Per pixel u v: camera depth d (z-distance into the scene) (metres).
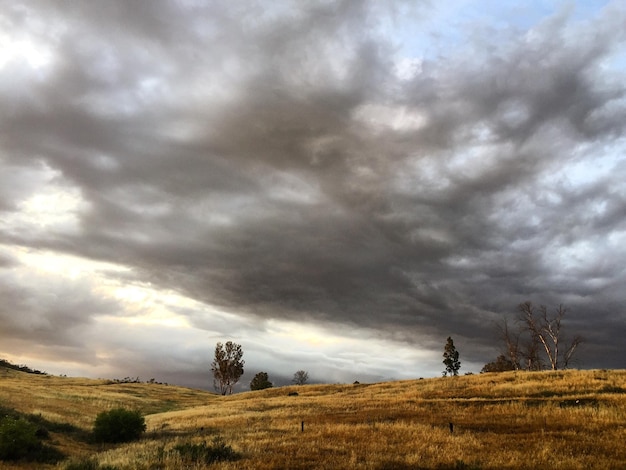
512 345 78.12
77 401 48.22
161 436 28.70
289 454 18.59
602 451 18.38
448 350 98.25
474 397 40.28
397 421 27.98
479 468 16.05
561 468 15.77
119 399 59.06
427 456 18.12
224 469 15.98
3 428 21.09
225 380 116.44
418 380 64.75
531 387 40.81
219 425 32.03
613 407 29.12
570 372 49.84
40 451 21.94
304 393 66.00
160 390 86.19
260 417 35.38
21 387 54.66
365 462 16.92
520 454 17.92
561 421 25.44
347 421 29.92
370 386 65.31
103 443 27.34
